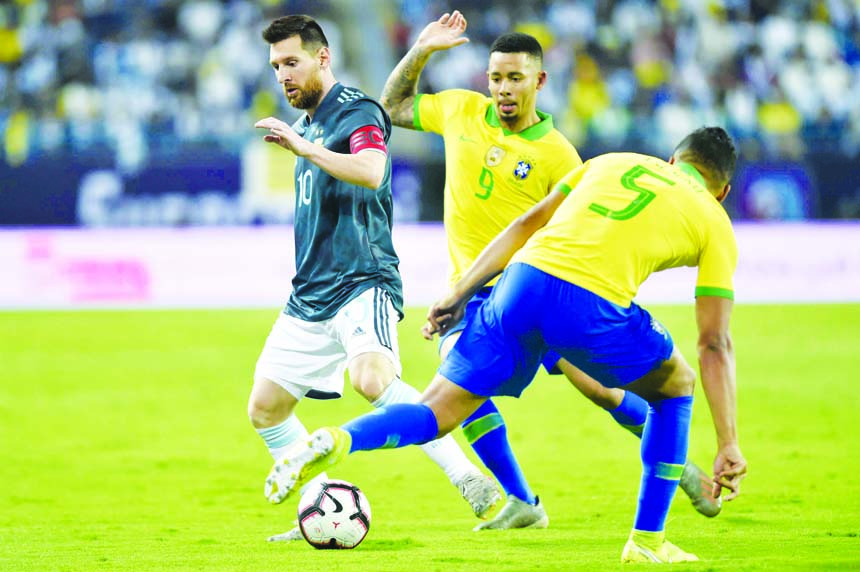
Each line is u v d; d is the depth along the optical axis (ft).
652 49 299.99
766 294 254.47
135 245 244.42
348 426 52.39
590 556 60.29
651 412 58.18
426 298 246.68
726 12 310.86
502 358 55.62
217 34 290.76
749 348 197.36
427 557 60.44
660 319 226.79
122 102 277.85
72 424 136.98
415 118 84.84
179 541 72.13
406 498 93.91
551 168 79.56
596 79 293.23
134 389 161.17
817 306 249.34
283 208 247.70
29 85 278.46
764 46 306.35
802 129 274.36
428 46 82.38
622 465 110.32
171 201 244.01
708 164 60.39
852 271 255.91
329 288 70.74
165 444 124.77
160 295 245.04
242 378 169.89
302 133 73.05
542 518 76.18
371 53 301.63
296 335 71.97
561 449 120.26
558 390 167.12
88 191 242.17
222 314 237.04
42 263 242.58
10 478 105.50
